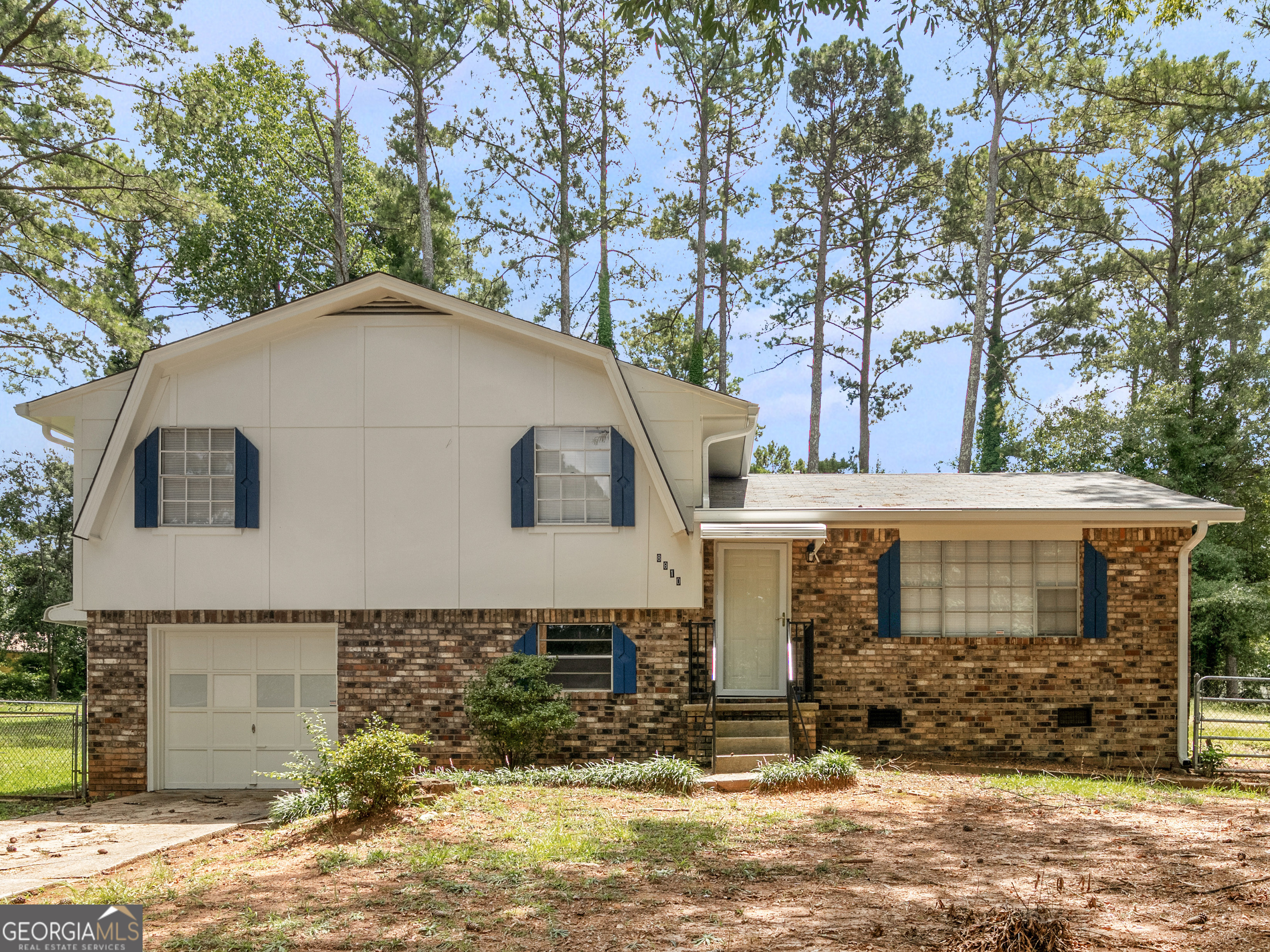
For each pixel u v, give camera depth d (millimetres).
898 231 33656
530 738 12164
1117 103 28094
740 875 6953
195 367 13180
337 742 9836
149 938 5812
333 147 33031
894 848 7691
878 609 13359
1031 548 13547
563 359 13180
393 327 13227
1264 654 24094
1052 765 12758
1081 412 30125
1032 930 5156
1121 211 32656
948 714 13195
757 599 13586
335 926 5938
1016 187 32281
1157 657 13156
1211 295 28625
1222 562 24484
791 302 34562
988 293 35312
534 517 12922
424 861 7379
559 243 31250
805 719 12672
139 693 13031
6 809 12195
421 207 28922
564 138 30812
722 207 33531
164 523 13055
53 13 20141
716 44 28922
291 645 13352
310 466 13086
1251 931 5398
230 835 9461
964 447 29719
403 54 26750
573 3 30578
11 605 29000
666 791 10477
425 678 12914
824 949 5262
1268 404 27219
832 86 31688
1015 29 26891
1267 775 12695
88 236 22453
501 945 5535
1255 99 25625
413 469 13078
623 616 12953
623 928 5773
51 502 30422
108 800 12422
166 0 21312
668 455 13195
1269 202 30484
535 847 7793
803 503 13758
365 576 12977
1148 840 7859
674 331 35656
